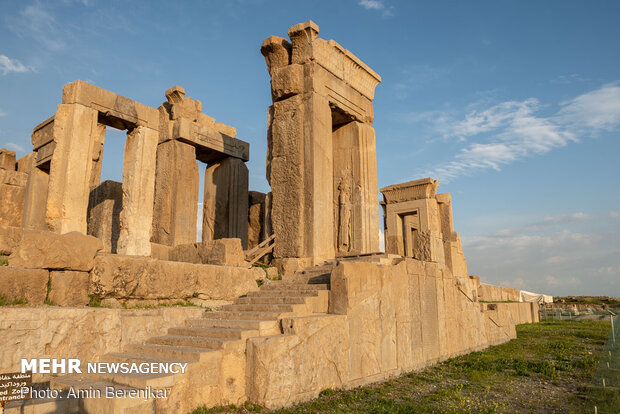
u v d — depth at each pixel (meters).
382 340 8.70
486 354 12.30
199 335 6.94
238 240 9.82
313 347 6.96
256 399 6.05
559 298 43.03
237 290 9.34
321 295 8.05
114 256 7.39
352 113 13.35
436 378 8.94
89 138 11.71
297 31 11.81
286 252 11.24
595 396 7.07
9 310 5.48
